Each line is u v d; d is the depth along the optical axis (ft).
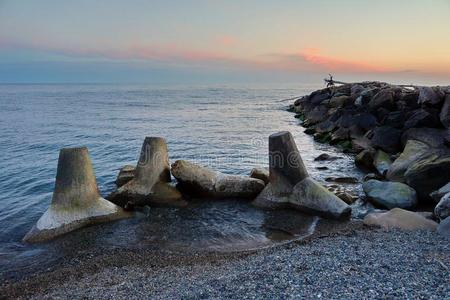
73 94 456.86
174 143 95.55
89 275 27.68
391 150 62.80
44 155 81.87
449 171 41.34
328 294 20.56
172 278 25.96
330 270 24.22
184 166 46.68
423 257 26.27
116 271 28.17
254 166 68.03
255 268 26.13
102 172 63.82
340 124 91.97
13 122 148.36
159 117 171.94
